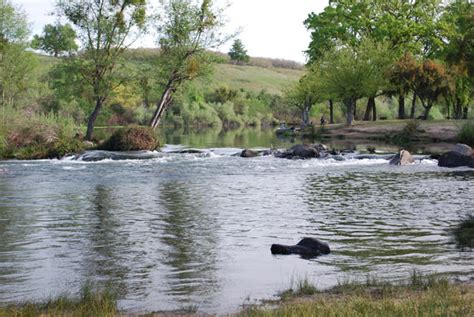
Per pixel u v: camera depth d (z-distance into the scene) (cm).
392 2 7488
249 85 15212
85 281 1086
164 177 2831
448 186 2403
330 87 6744
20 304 943
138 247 1359
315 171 3058
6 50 5947
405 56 6731
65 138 4122
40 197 2173
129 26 4781
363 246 1351
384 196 2147
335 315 790
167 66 4947
